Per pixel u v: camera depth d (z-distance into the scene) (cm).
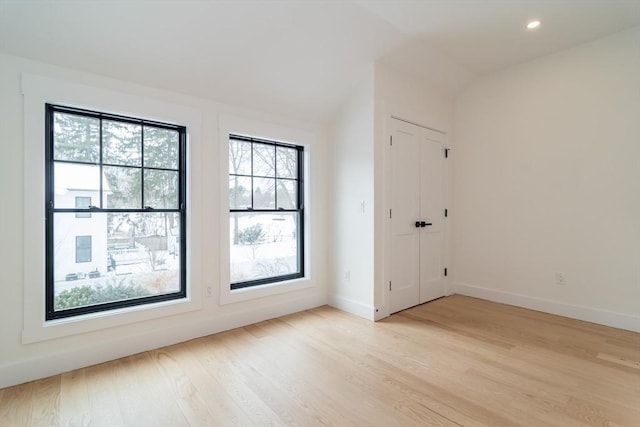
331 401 170
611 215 279
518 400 171
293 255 334
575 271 299
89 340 211
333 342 247
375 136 297
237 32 226
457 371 202
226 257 274
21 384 187
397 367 207
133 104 227
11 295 188
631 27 265
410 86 329
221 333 266
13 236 189
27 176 192
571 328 274
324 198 345
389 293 311
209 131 264
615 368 204
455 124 388
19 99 189
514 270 341
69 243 214
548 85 314
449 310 325
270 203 314
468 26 263
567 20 255
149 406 166
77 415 158
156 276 250
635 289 267
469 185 377
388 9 239
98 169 223
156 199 248
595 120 286
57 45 192
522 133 333
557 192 310
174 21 205
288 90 288
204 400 171
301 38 248
